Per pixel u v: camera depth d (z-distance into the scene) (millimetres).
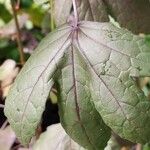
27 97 241
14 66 404
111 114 230
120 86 229
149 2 303
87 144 256
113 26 242
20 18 515
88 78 237
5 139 396
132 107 228
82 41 243
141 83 441
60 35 249
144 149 424
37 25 603
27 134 242
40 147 334
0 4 595
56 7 302
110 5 301
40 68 243
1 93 409
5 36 527
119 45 234
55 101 427
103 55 235
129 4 301
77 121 248
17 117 244
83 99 243
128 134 230
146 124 229
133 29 306
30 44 608
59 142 328
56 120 515
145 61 230
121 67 231
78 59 241
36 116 238
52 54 245
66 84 243
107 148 324
